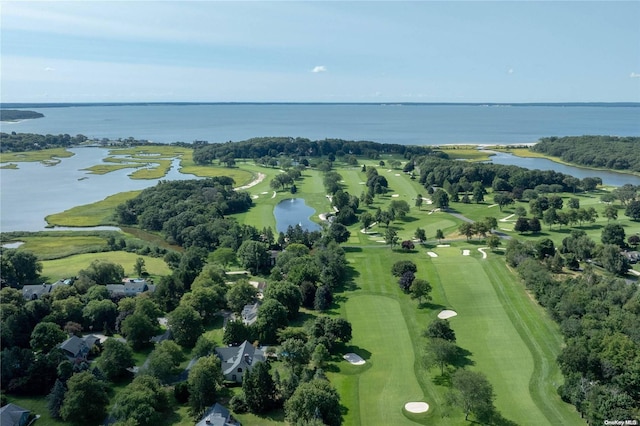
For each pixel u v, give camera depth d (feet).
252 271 523.70
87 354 351.25
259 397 286.66
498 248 584.81
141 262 508.53
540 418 274.57
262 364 294.87
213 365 306.55
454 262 535.60
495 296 444.14
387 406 289.53
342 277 500.74
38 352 352.49
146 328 367.66
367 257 565.53
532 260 487.20
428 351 326.44
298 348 329.31
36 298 431.43
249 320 400.67
